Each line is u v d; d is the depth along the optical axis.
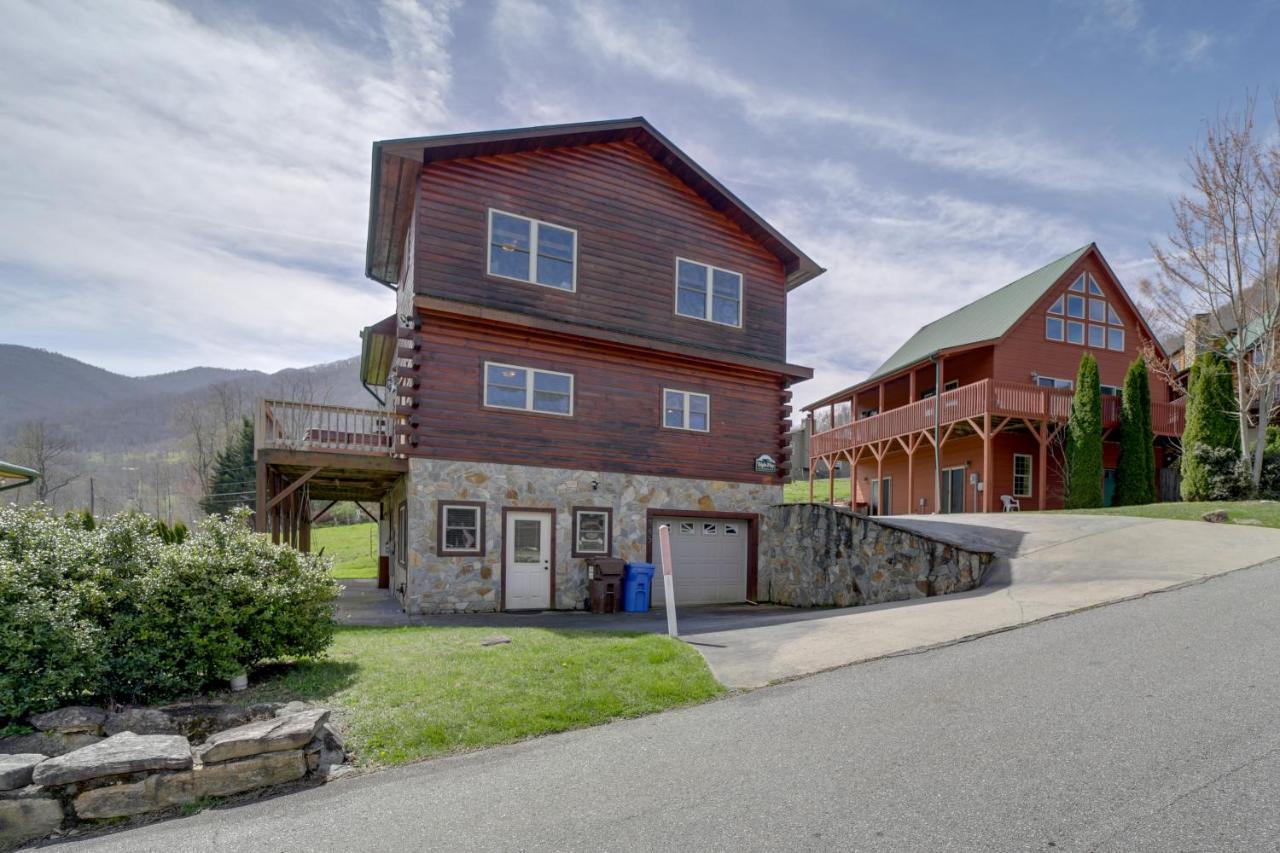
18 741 4.25
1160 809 3.26
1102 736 4.16
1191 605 7.24
